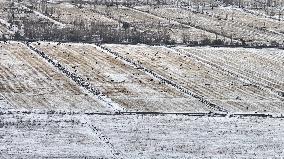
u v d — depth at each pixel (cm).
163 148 16775
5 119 18112
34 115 18588
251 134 17988
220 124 18650
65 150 16338
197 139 17475
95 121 18400
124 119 18675
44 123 18012
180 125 18412
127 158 16038
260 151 16875
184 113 19438
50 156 15938
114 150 16500
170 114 19288
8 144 16475
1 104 19325
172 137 17512
